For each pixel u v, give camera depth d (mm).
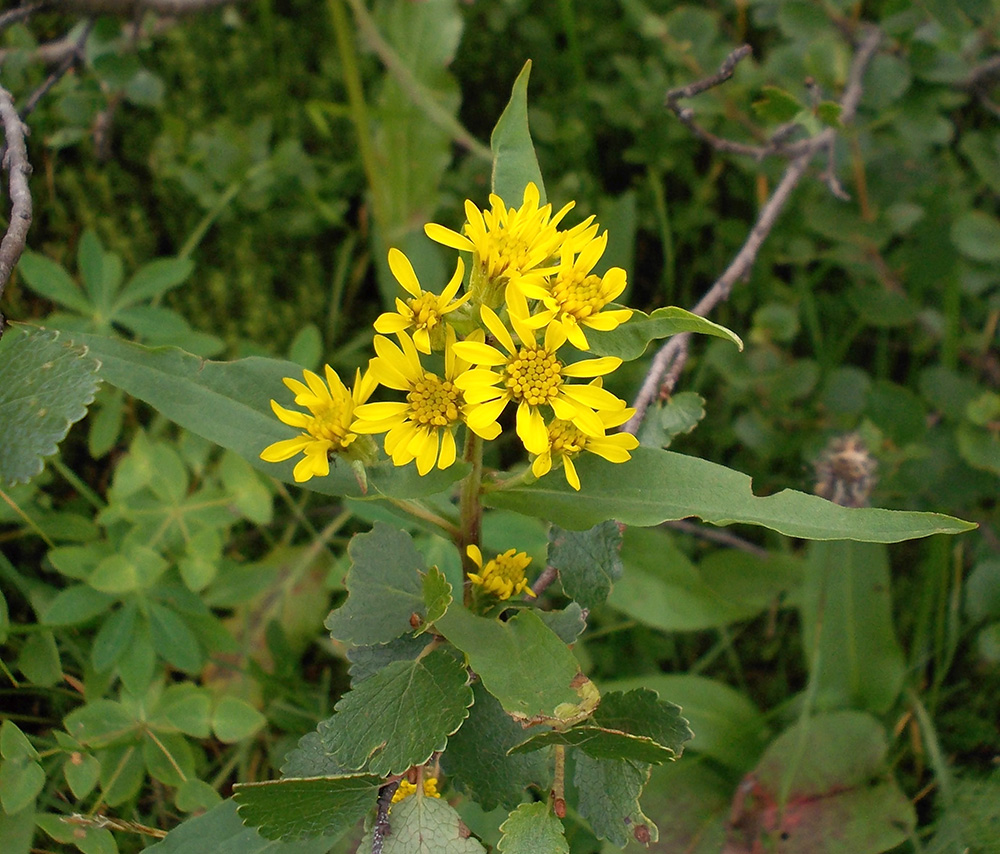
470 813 151
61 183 233
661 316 102
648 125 253
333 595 210
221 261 246
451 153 260
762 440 227
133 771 158
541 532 191
